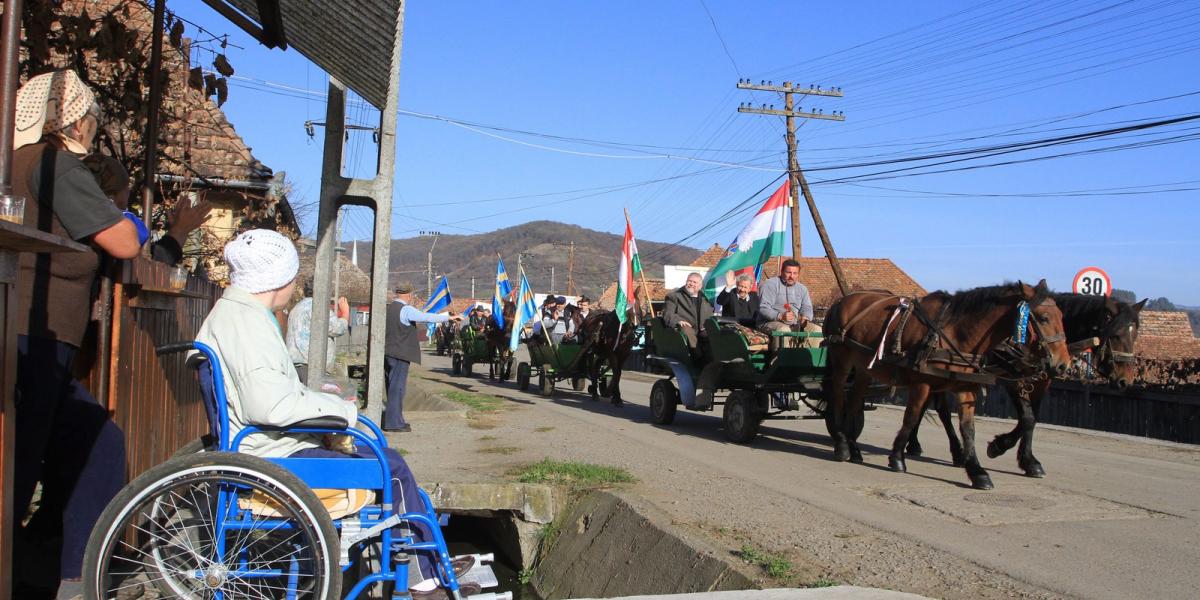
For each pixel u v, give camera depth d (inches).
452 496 335.3
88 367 199.2
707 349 514.0
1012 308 348.8
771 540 263.3
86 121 191.8
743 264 617.6
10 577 146.0
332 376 496.4
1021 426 382.6
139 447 225.0
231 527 159.5
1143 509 313.1
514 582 335.6
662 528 276.7
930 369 366.0
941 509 308.3
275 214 603.2
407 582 173.3
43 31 303.7
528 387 902.4
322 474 169.8
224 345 169.5
